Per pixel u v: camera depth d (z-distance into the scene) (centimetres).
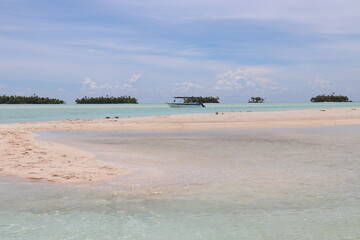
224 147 1645
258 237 552
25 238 555
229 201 749
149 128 2881
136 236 564
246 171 1062
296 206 707
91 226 609
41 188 875
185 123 3347
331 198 757
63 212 689
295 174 1007
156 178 977
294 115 4291
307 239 540
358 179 933
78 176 1005
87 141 1948
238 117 4047
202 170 1088
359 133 2284
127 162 1240
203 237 556
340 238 542
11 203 746
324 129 2630
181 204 734
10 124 3228
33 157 1289
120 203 746
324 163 1182
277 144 1736
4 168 1101
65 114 6162
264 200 751
